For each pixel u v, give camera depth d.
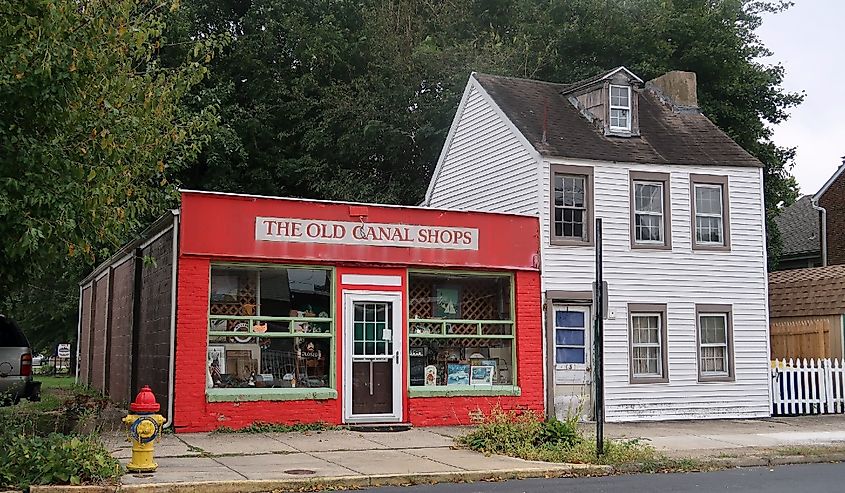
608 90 21.08
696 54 31.86
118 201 13.60
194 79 15.65
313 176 32.16
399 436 15.77
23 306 37.09
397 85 32.34
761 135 33.31
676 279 20.31
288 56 34.06
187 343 15.47
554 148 19.61
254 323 16.25
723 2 34.47
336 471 11.84
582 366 19.28
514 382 18.33
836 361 21.44
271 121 33.00
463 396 17.66
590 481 12.00
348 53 34.00
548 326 18.84
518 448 13.78
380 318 17.19
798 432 17.58
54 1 11.11
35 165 11.10
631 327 19.78
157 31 13.80
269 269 16.53
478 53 33.56
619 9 33.22
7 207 10.64
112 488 10.16
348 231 16.95
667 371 19.94
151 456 11.38
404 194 32.28
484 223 18.31
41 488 9.95
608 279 19.58
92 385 27.39
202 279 15.68
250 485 10.77
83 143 11.95
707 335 20.62
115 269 23.56
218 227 15.88
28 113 11.19
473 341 18.39
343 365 16.66
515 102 21.50
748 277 21.08
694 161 20.81
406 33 33.94
